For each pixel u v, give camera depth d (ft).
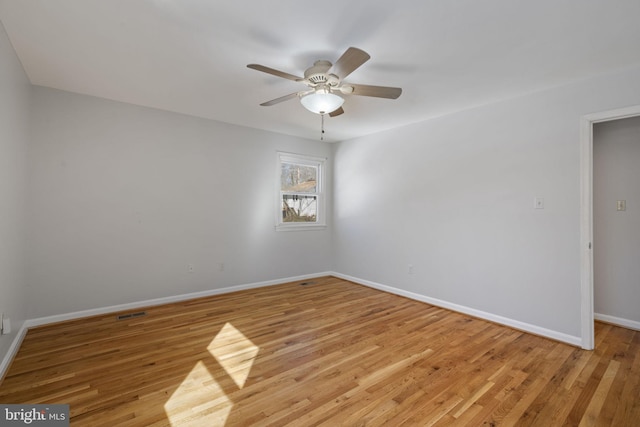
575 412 5.75
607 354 8.03
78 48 7.15
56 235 9.89
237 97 10.32
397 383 6.64
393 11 5.62
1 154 6.57
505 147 10.02
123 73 8.51
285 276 15.53
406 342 8.68
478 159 10.73
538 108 9.29
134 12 5.75
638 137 9.77
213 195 13.12
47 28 6.33
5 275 7.04
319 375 6.95
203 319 10.34
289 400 6.04
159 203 11.82
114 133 10.84
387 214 14.11
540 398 6.16
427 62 7.57
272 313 11.01
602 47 6.81
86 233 10.41
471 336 9.12
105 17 5.93
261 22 6.02
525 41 6.60
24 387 6.35
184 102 10.92
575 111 8.58
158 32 6.43
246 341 8.67
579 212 8.50
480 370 7.20
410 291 13.04
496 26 6.07
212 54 7.35
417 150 12.80
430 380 6.77
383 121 12.76
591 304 8.39
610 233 10.29
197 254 12.78
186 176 12.42
